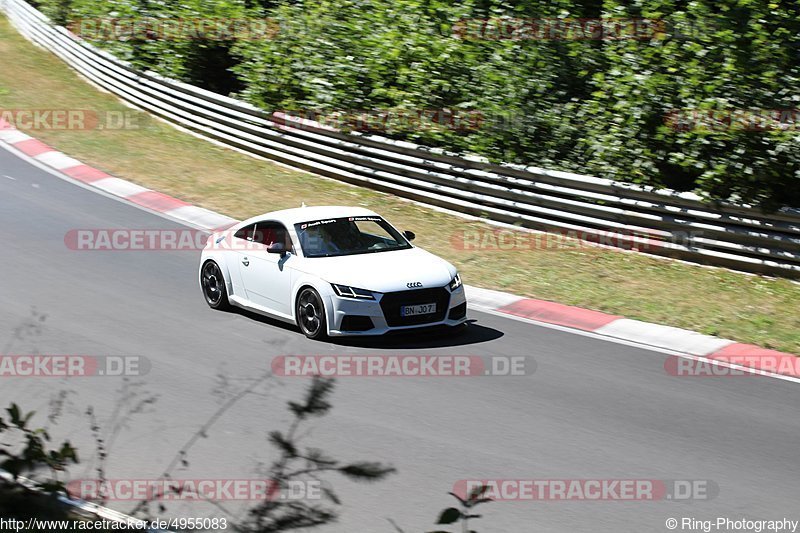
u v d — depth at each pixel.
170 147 74.75
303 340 37.78
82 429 28.12
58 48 102.56
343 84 68.38
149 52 87.81
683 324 40.91
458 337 38.84
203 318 41.00
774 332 39.81
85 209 60.09
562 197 54.59
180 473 25.08
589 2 66.00
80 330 38.59
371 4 73.31
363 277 37.22
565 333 39.78
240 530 21.03
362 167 64.88
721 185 50.28
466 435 28.28
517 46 62.38
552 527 22.39
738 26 52.09
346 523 22.30
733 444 28.03
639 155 54.09
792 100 50.97
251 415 29.48
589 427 29.19
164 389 31.83
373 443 27.48
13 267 48.09
